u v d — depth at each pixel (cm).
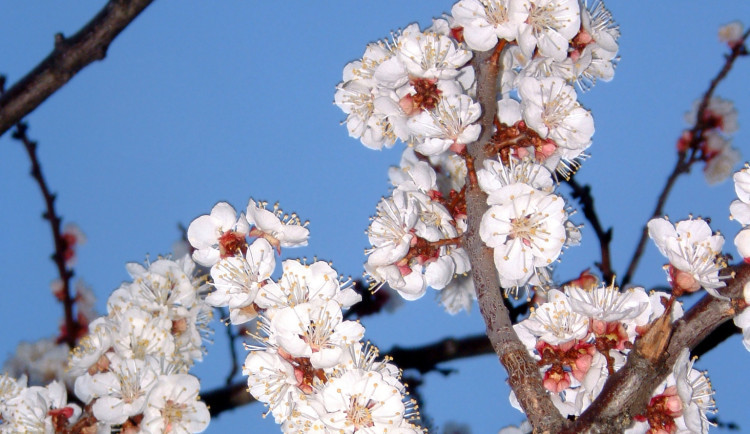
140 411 111
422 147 108
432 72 110
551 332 107
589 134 110
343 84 113
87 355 112
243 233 111
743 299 104
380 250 108
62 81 109
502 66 112
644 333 104
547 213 107
